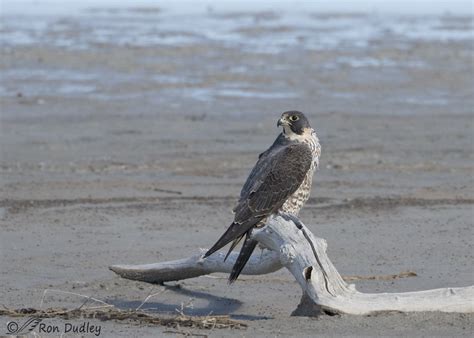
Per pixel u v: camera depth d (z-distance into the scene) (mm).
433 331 9125
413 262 12461
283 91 28594
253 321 9633
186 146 20859
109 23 53906
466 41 42500
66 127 22922
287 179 10242
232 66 33719
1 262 12422
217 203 15953
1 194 16359
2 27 49656
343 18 59938
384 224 14539
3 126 22922
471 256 12734
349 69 33094
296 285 11555
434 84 30094
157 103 26328
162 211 15344
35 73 31641
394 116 24766
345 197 16391
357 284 11438
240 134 22234
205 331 9273
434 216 15055
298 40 42969
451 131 22766
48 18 58281
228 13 65312
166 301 10938
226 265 10859
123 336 9148
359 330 9164
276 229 9953
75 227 14305
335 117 24562
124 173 18234
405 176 18141
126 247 13227
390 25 53500
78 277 11797
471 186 17281
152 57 35938
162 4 77188
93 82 29891
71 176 17906
